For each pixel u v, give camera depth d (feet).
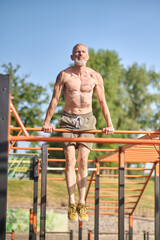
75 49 14.06
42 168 25.91
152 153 31.78
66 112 14.25
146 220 70.95
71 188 14.08
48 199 85.56
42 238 24.80
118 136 120.88
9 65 121.19
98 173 36.99
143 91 142.92
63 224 69.31
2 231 10.64
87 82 14.08
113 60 129.39
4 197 10.86
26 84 120.57
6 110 11.27
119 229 20.66
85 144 14.21
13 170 23.56
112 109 124.77
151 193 98.94
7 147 11.14
